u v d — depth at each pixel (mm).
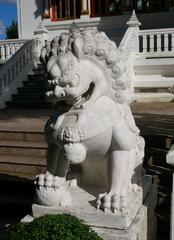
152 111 8719
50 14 15688
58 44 2434
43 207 2631
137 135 2908
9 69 11070
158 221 4086
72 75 2344
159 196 4371
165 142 5406
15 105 10773
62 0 15500
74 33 2439
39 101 10516
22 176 5238
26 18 16219
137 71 11359
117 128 2535
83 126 2475
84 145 2531
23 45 11922
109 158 2637
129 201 2723
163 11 14086
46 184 2605
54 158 2672
